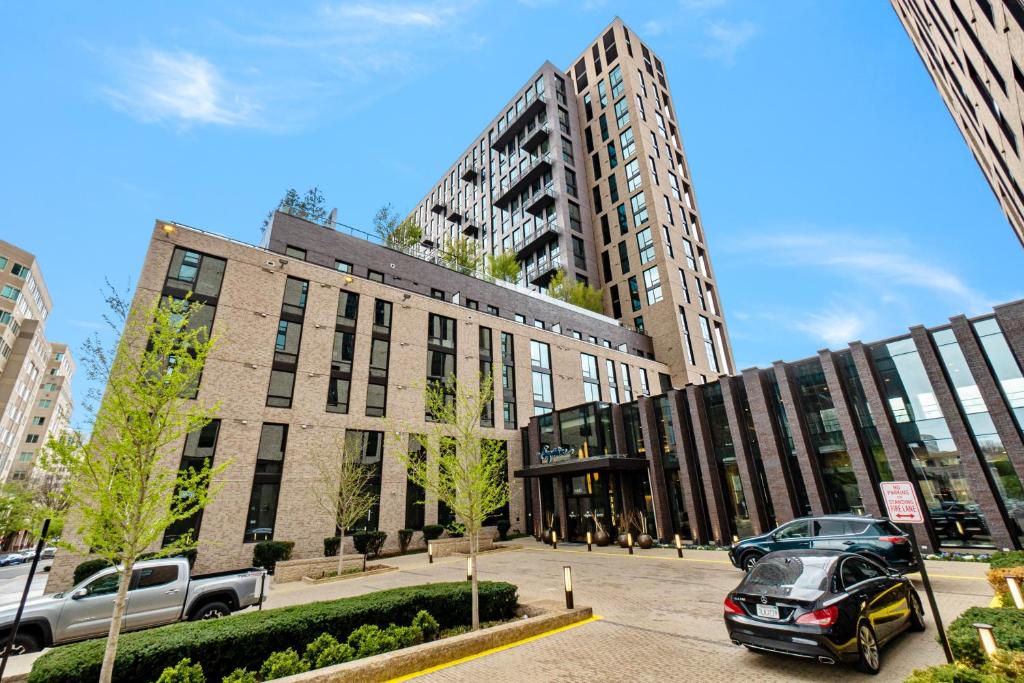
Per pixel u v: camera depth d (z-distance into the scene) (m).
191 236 23.06
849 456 17.59
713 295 51.00
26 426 73.62
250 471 21.38
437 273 34.34
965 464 15.12
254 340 23.36
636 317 47.84
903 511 5.87
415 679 6.27
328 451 23.81
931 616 7.98
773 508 19.22
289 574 17.34
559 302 41.50
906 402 16.84
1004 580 8.02
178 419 6.88
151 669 5.78
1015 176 10.95
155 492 6.33
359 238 30.98
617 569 15.44
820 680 5.61
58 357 84.25
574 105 60.94
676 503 23.02
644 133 52.09
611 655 6.96
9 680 6.32
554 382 36.50
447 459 13.08
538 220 54.56
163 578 9.97
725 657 6.59
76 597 9.04
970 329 15.88
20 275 65.31
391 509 25.03
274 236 27.09
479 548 23.02
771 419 19.83
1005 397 14.95
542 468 26.58
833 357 18.73
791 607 5.86
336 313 26.80
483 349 33.22
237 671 5.97
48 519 6.39
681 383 42.97
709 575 13.43
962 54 11.52
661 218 48.34
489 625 8.72
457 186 73.88
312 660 6.62
